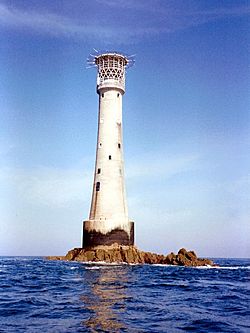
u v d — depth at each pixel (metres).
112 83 77.25
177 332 16.14
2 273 49.19
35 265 69.62
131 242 72.38
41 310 20.69
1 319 18.25
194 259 71.56
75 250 77.25
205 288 34.31
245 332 16.28
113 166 73.94
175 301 25.33
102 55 78.38
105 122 76.19
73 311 20.41
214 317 19.58
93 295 27.25
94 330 16.09
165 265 68.81
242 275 52.12
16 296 26.52
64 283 36.03
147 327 16.92
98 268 56.94
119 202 72.56
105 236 70.12
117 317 18.97
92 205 73.81
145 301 24.84
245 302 25.34
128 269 56.19
